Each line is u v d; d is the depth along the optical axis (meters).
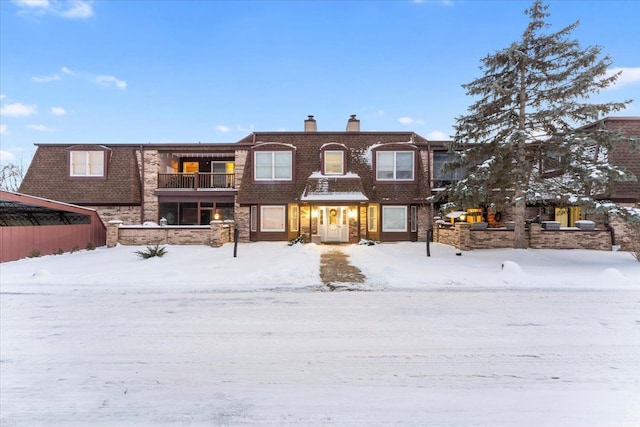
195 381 3.46
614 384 3.42
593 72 11.75
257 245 16.25
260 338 4.59
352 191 16.78
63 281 8.01
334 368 3.74
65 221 15.33
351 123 20.52
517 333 4.77
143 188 18.59
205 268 9.88
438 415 2.90
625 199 13.97
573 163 12.98
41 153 18.62
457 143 14.56
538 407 3.03
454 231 14.85
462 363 3.87
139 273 9.02
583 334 4.73
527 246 14.16
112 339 4.55
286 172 18.28
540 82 12.92
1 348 4.26
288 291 7.16
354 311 5.77
